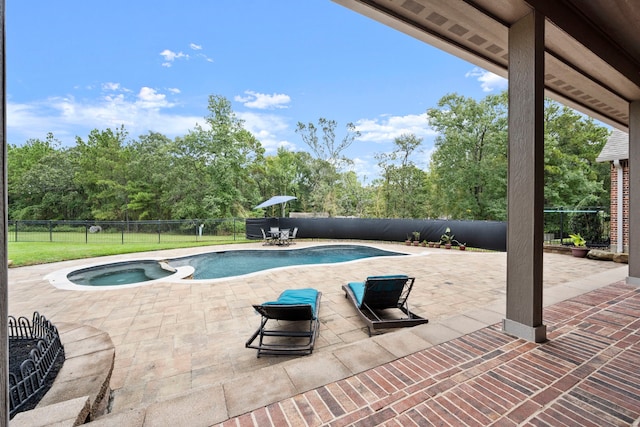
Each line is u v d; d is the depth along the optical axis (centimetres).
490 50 367
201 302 577
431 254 1157
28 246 1389
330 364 269
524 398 218
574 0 319
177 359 360
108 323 476
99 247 1362
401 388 233
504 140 1894
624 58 418
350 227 1694
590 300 448
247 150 2697
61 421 189
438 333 334
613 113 579
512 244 328
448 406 210
